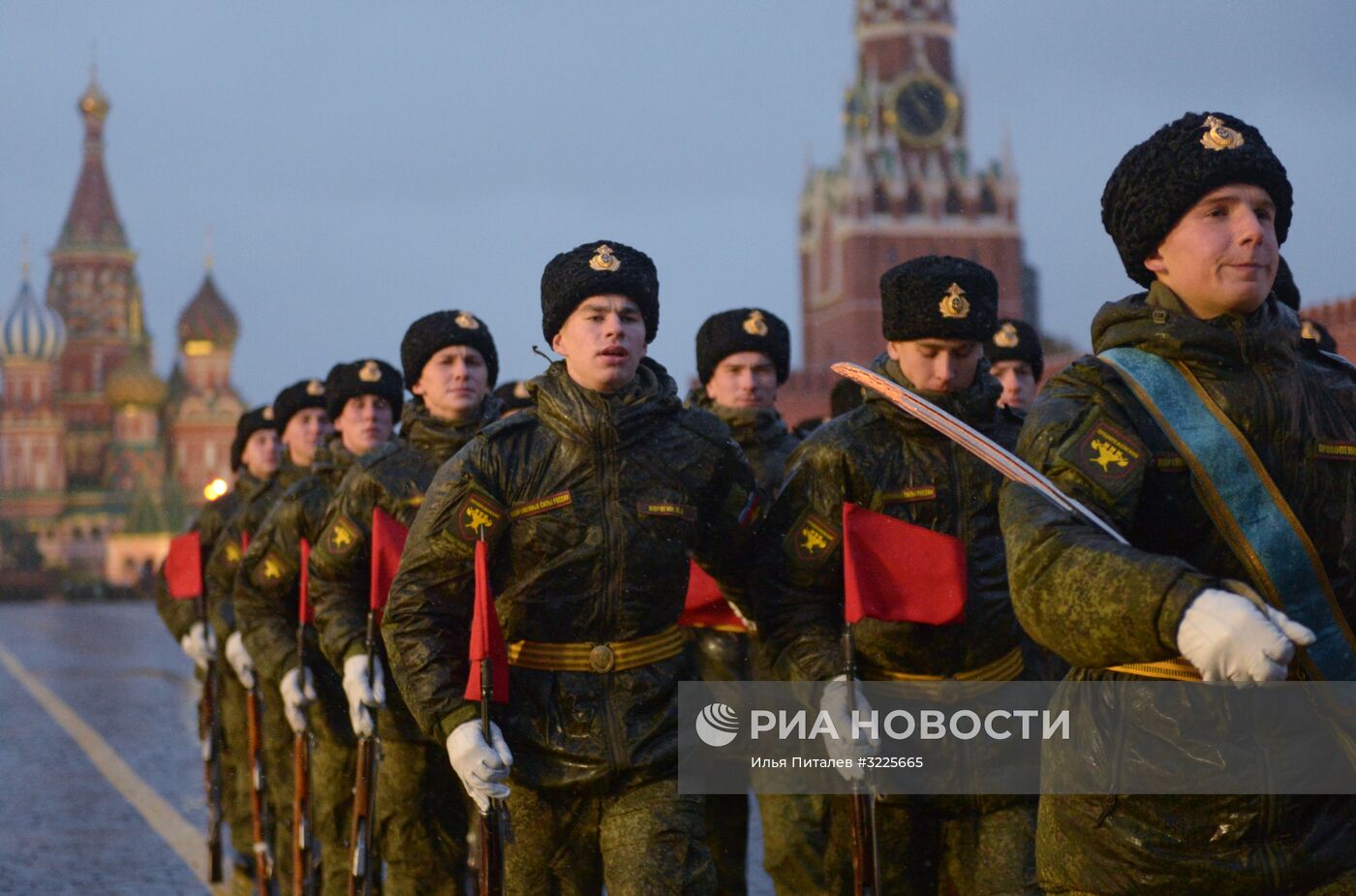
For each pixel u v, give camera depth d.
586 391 5.36
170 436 168.38
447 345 7.40
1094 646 3.20
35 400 160.88
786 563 5.66
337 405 8.89
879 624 5.54
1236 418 3.47
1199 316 3.56
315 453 8.80
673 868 5.18
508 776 5.24
